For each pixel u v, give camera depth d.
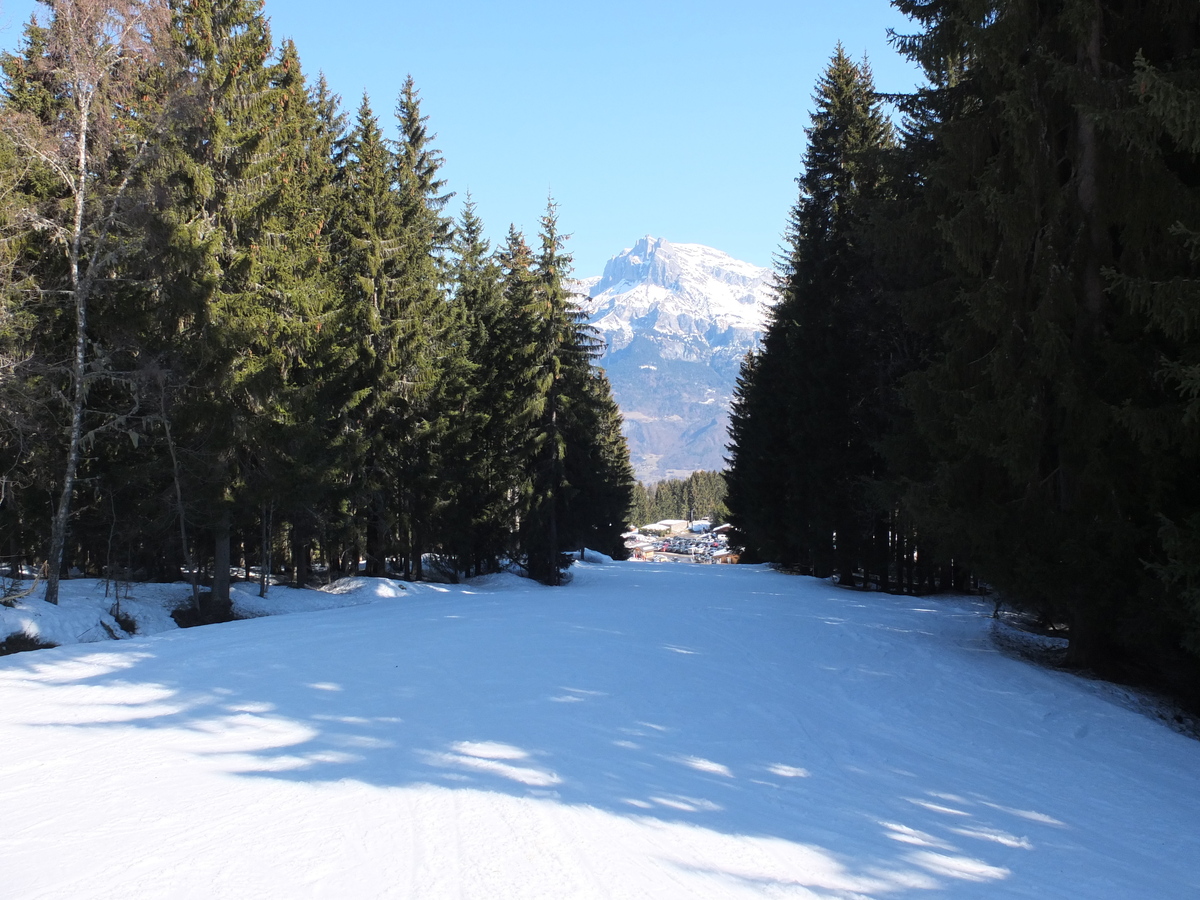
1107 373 11.95
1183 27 12.12
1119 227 12.70
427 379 30.02
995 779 7.40
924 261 16.66
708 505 177.88
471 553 34.75
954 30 14.36
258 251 21.73
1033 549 12.71
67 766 6.82
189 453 20.73
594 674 10.91
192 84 19.25
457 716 8.51
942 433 14.53
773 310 41.75
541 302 33.69
